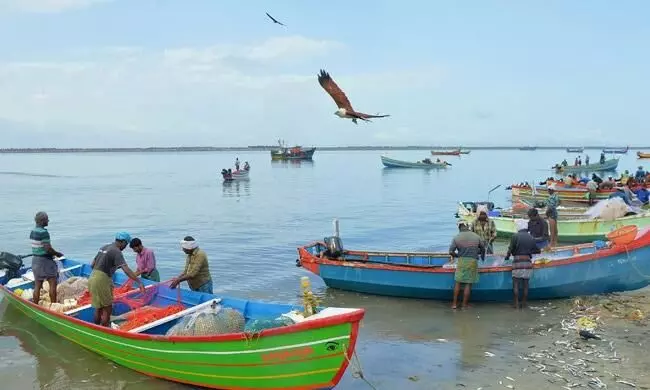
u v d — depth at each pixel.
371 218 30.25
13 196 45.50
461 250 12.39
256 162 143.75
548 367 8.92
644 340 9.99
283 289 14.91
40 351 10.55
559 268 12.54
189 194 46.91
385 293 13.89
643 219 20.48
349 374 8.95
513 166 105.44
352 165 117.25
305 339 7.48
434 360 9.43
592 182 31.47
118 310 11.46
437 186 54.66
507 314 12.00
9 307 13.63
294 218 30.41
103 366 9.81
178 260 19.23
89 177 77.00
